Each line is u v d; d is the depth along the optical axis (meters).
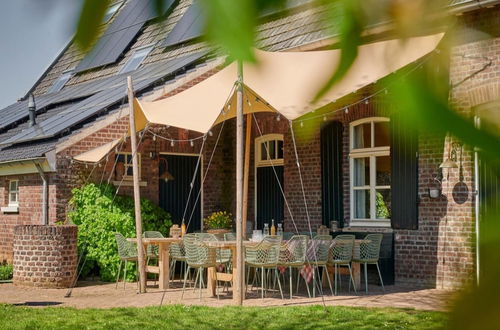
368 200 14.68
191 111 13.05
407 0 0.59
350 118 14.69
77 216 15.62
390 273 13.83
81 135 16.12
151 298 12.61
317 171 15.59
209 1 0.57
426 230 13.25
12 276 16.36
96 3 0.55
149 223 16.39
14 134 19.30
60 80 23.22
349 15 0.59
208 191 18.30
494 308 0.47
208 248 12.40
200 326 9.43
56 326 9.54
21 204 17.06
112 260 15.34
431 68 0.61
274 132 16.64
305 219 15.88
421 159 13.23
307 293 12.88
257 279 14.62
